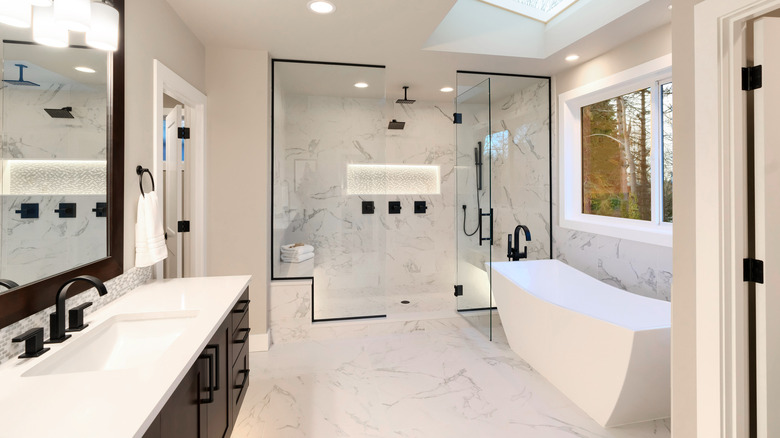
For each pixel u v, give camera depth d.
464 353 3.14
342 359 3.04
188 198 2.98
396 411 2.31
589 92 3.38
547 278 3.39
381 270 3.65
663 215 2.85
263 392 2.54
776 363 1.43
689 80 1.53
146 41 2.07
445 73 3.80
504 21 3.32
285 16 2.55
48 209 1.35
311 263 3.53
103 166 1.68
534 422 2.19
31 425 0.82
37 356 1.17
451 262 4.96
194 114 2.96
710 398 1.46
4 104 1.15
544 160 3.95
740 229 1.43
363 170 3.60
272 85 3.42
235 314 1.87
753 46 1.44
